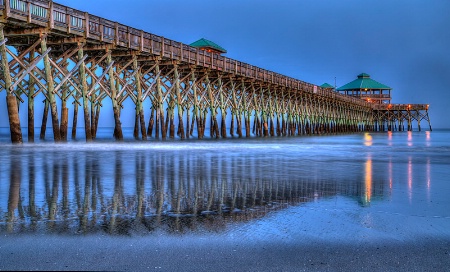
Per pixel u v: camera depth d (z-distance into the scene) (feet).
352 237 17.57
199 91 125.90
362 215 21.66
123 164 47.19
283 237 17.53
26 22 63.46
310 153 68.80
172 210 22.63
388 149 83.05
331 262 14.78
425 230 18.70
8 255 15.20
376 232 18.35
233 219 20.58
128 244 16.48
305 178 36.76
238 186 31.65
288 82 160.25
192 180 34.86
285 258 15.12
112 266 14.28
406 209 23.27
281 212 22.27
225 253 15.57
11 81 67.31
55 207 23.20
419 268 14.28
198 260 14.88
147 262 14.65
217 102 124.36
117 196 26.86
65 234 17.71
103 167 44.01
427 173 41.27
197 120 114.93
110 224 19.40
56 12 68.08
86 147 73.36
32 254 15.30
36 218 20.51
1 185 31.32
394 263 14.70
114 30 80.79
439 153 71.41
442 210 23.02
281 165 48.19
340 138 156.97
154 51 92.02
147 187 30.81
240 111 138.31
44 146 73.31
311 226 19.30
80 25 72.84
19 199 25.59
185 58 102.37
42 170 40.91
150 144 86.89
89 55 90.84
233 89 130.72
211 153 65.41
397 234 18.07
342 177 37.70
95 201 25.07
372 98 311.68
